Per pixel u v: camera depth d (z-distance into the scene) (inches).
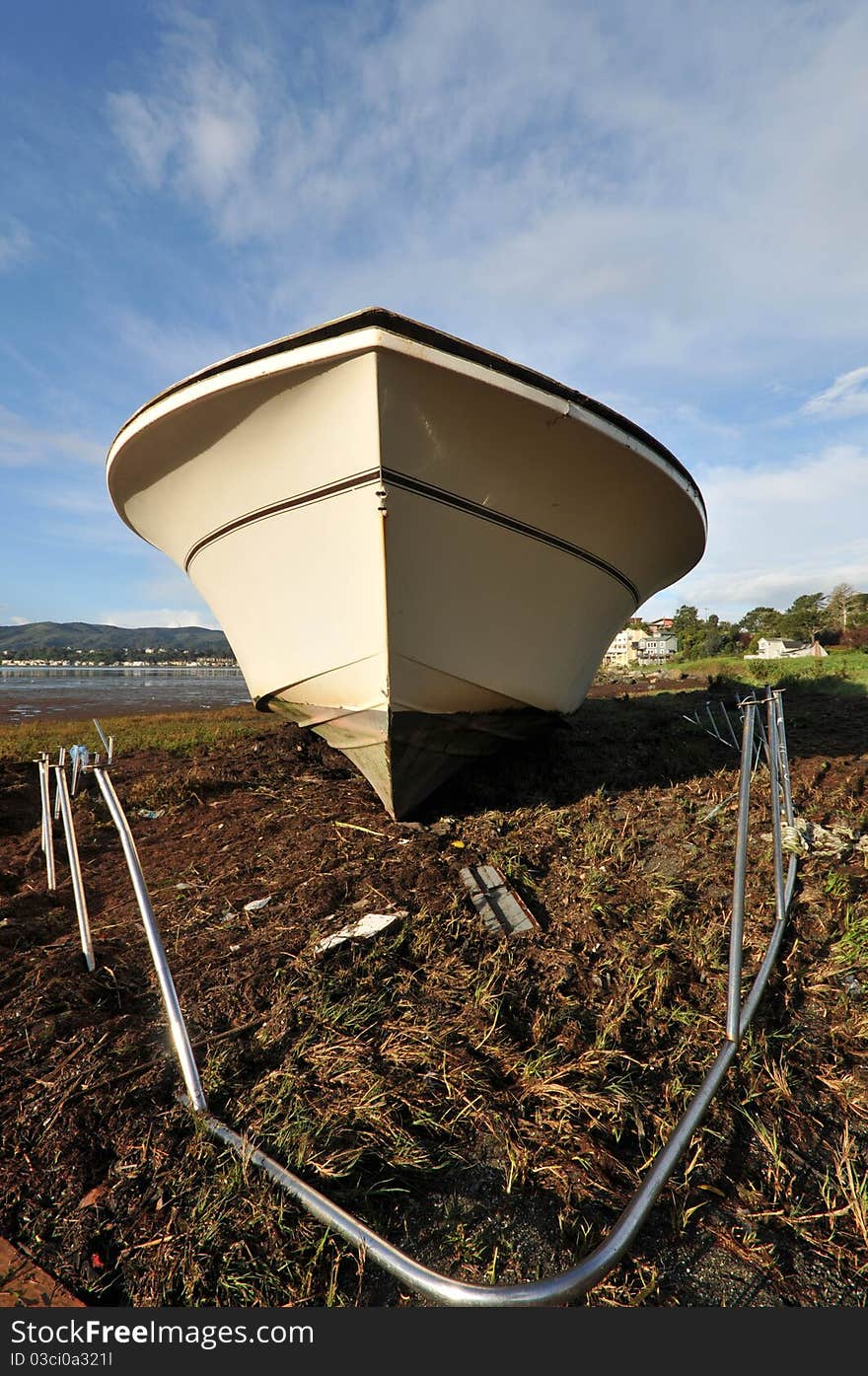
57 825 223.1
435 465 145.5
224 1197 78.4
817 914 141.8
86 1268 72.5
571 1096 94.7
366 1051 103.0
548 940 135.0
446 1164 85.7
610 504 170.2
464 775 240.8
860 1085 100.7
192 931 141.9
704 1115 94.1
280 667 192.5
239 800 235.5
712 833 181.6
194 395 138.9
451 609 165.9
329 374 132.4
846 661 610.2
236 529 171.0
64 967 126.5
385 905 144.3
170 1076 98.8
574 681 213.8
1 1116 92.1
